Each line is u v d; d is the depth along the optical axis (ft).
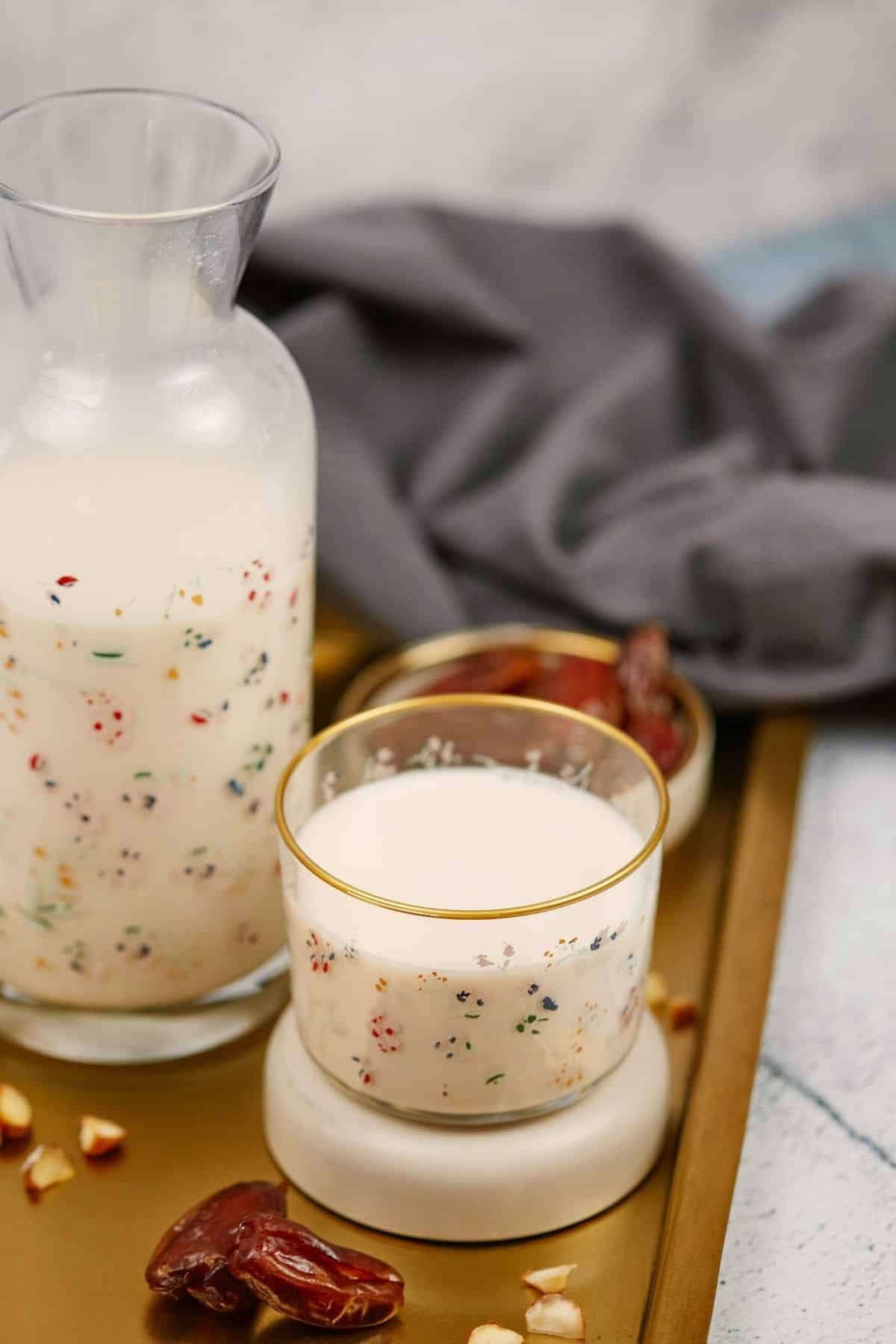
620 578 2.64
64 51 3.01
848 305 2.98
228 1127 2.05
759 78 3.51
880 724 2.62
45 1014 2.11
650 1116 1.97
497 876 1.90
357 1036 1.89
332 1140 1.94
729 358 2.86
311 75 3.20
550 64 3.36
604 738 1.99
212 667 1.94
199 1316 1.87
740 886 2.26
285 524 1.96
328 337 2.76
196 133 1.96
